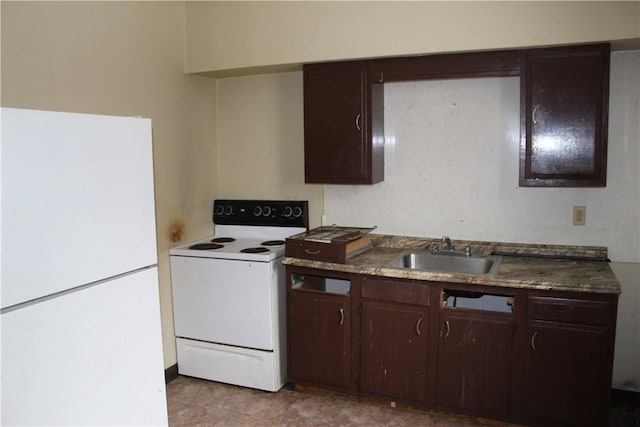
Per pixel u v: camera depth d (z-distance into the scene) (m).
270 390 3.21
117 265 1.47
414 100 3.30
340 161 3.21
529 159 2.80
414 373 2.85
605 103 2.67
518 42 2.70
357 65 3.10
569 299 2.50
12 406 1.19
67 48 2.62
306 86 3.23
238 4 3.27
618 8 2.54
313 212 3.65
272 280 3.15
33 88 2.46
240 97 3.76
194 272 3.30
